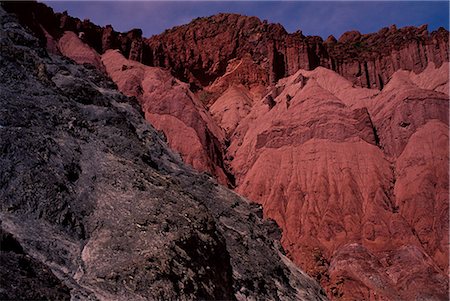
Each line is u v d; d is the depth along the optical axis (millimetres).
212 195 29281
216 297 15852
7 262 11336
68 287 12211
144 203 17562
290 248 54406
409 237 53000
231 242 23062
